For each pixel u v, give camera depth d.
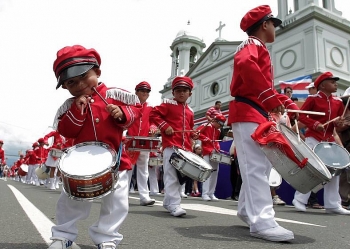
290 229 3.34
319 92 5.47
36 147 16.08
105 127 2.17
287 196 7.66
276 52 20.19
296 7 20.62
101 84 2.30
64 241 2.02
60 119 2.15
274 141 2.69
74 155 2.03
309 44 18.31
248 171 2.91
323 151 4.77
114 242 2.08
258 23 3.13
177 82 5.00
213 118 8.11
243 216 3.35
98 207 4.86
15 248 2.23
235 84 3.08
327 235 3.05
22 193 7.76
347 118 5.53
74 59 1.99
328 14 19.12
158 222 3.67
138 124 6.00
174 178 4.50
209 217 4.28
